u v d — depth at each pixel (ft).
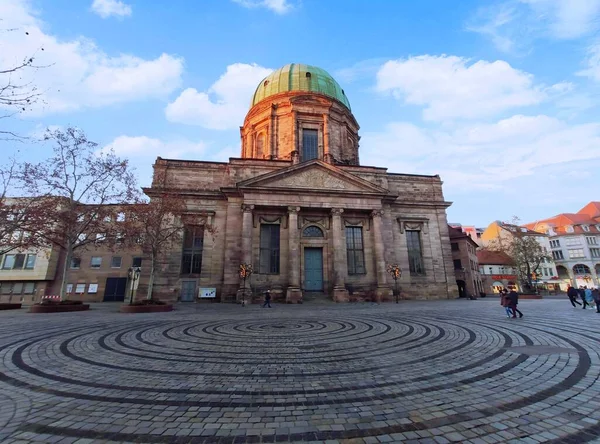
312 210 104.73
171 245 91.66
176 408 15.48
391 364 23.15
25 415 14.60
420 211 119.03
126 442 12.13
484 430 12.83
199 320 49.70
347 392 17.53
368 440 12.17
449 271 114.62
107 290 120.78
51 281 120.37
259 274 98.12
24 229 67.36
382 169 119.14
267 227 103.60
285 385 18.80
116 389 18.29
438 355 25.48
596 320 44.21
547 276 234.38
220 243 100.27
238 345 30.40
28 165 67.10
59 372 21.65
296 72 137.08
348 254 106.93
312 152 125.18
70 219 69.36
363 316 54.44
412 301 100.63
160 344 30.99
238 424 13.69
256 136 133.69
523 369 20.90
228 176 105.91
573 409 14.62
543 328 37.27
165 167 104.42
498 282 186.91
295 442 12.11
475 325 41.14
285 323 45.83
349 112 137.90
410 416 14.29
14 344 30.89
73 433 12.84
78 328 41.22
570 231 240.73
